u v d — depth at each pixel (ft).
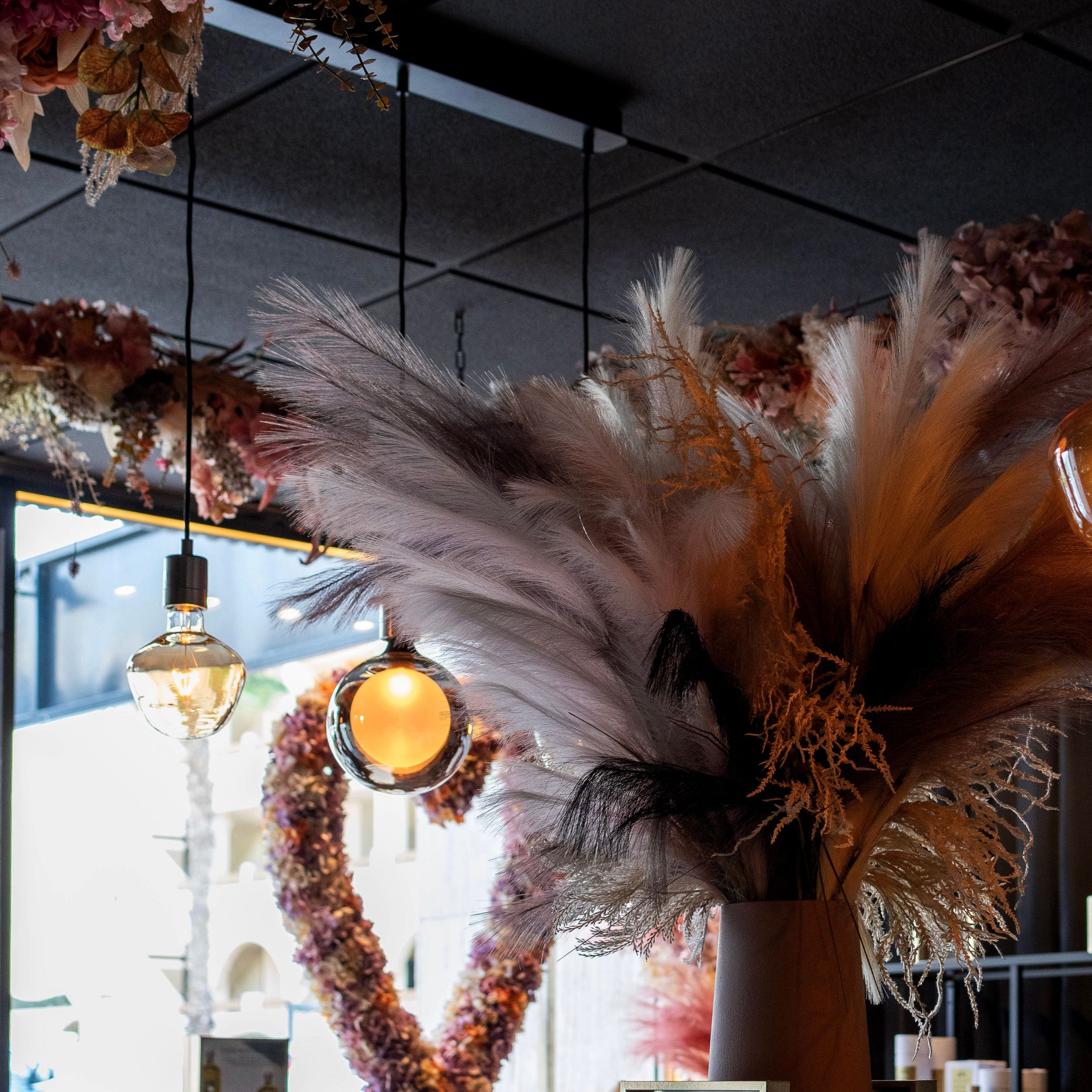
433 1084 13.82
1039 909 12.60
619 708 4.77
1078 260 8.47
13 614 13.62
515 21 8.53
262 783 14.26
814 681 4.53
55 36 4.20
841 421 4.98
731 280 11.80
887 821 4.81
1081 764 12.57
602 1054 17.28
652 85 9.17
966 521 4.84
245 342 11.05
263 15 7.97
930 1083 5.02
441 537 4.79
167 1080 18.76
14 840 13.37
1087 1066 12.25
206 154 9.86
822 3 8.30
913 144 9.77
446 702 6.82
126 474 13.75
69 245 11.13
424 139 9.68
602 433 4.75
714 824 4.60
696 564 4.57
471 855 19.10
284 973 20.27
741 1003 4.65
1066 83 9.04
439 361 13.56
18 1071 17.28
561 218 10.76
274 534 15.30
